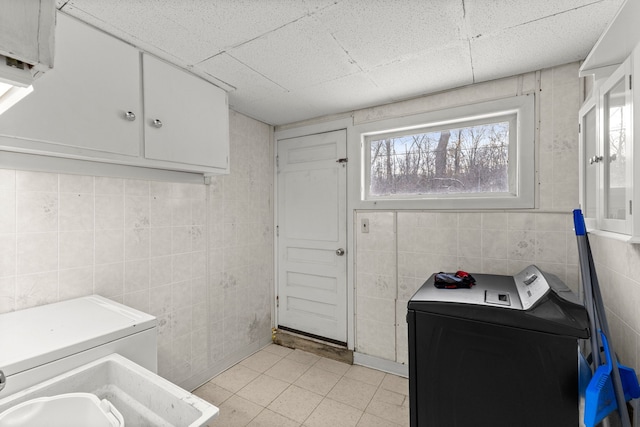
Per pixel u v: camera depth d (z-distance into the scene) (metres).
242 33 1.43
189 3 1.21
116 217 1.73
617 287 1.33
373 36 1.48
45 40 0.39
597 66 1.23
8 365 0.90
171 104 1.68
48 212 1.47
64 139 1.24
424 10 1.28
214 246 2.35
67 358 1.03
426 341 1.38
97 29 1.36
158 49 1.55
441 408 1.35
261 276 2.84
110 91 1.40
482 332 1.28
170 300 2.02
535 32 1.45
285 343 2.87
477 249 2.07
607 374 1.04
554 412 1.15
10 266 1.35
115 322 1.25
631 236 0.96
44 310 1.38
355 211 2.56
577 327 1.11
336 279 2.68
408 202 2.32
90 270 1.62
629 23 0.94
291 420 1.85
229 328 2.47
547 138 1.85
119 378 1.09
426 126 2.30
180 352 2.08
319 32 1.44
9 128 1.10
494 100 2.00
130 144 1.48
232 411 1.93
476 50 1.62
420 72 1.87
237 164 2.57
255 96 2.22
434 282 1.72
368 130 2.48
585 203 1.48
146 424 0.99
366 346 2.51
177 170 1.97
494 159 2.10
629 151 0.97
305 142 2.83
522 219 1.93
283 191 2.96
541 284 1.38
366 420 1.85
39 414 0.88
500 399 1.24
